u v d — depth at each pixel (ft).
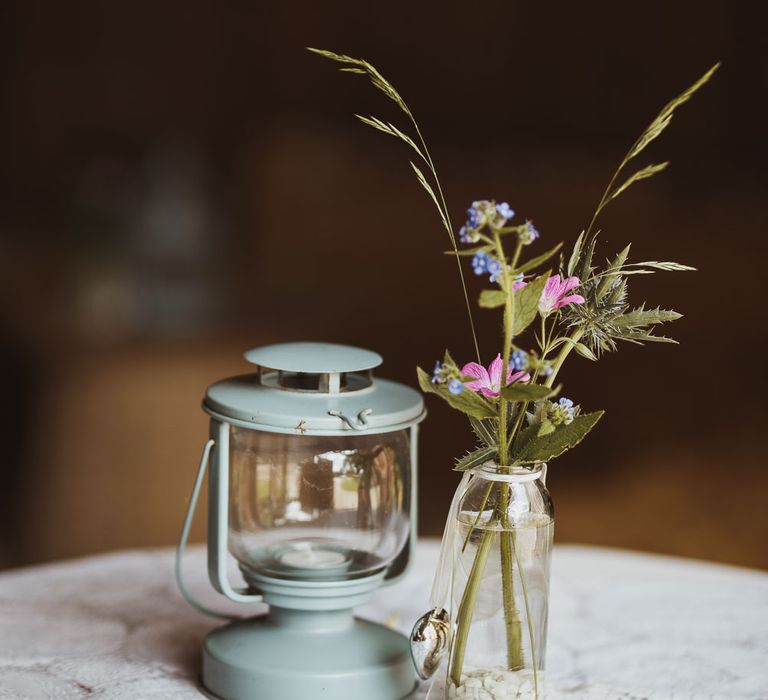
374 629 3.48
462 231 2.64
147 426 14.10
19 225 21.29
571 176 22.68
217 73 22.94
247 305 19.27
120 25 22.39
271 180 22.26
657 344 16.49
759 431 14.16
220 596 4.30
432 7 23.67
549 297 2.82
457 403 2.81
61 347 17.11
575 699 3.39
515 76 23.72
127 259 20.66
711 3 22.49
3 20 21.74
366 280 19.85
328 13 23.49
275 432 3.13
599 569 4.68
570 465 13.41
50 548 11.15
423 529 11.79
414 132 23.72
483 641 2.92
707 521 12.00
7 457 13.16
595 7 23.26
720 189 21.86
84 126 22.30
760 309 17.58
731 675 3.59
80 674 3.51
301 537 3.26
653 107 23.27
